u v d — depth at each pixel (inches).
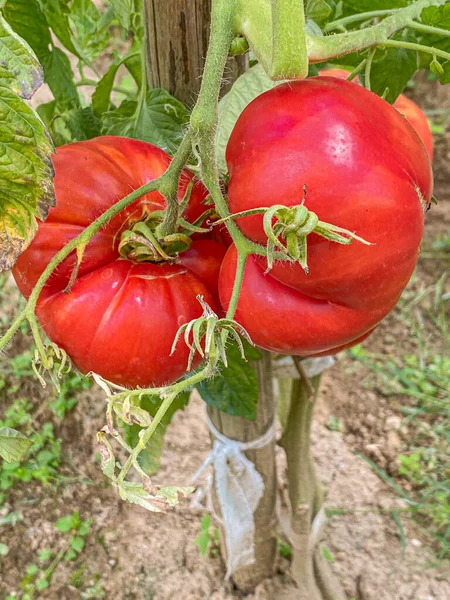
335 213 6.1
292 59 5.8
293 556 16.4
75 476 21.4
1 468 21.1
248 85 8.6
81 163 7.6
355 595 18.3
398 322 26.1
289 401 15.7
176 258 8.0
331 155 6.1
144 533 19.5
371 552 19.1
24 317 6.8
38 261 7.5
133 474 21.1
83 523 20.0
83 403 22.7
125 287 7.6
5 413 22.4
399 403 23.7
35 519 20.3
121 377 7.8
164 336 7.6
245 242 6.5
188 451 21.8
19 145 6.0
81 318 7.5
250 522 15.0
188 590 18.0
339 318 6.9
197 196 8.0
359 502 20.5
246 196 6.4
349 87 6.6
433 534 19.7
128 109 10.8
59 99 12.0
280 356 13.5
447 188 29.6
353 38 7.4
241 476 14.4
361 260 6.3
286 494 18.8
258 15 6.0
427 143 12.0
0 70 5.6
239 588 17.8
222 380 10.9
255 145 6.4
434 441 22.4
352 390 24.1
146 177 7.9
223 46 6.2
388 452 22.0
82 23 14.3
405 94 33.7
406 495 20.8
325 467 21.5
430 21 9.7
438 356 24.9
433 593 18.2
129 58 11.7
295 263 6.4
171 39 9.3
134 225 7.8
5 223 6.7
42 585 18.8
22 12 10.5
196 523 19.7
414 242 6.5
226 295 7.3
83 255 7.6
